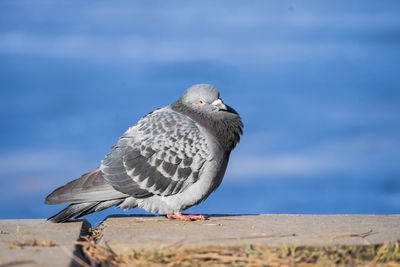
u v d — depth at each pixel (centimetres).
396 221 1073
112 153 1176
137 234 941
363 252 833
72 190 1133
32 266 746
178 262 795
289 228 991
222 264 787
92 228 1112
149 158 1149
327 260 790
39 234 983
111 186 1143
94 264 805
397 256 805
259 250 823
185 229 994
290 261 778
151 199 1171
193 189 1161
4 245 876
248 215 1191
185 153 1148
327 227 1000
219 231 965
